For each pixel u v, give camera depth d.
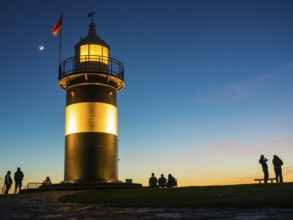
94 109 32.06
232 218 7.82
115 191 22.08
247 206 10.13
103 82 33.06
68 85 33.56
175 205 11.68
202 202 11.67
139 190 21.47
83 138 31.36
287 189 13.78
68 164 31.55
